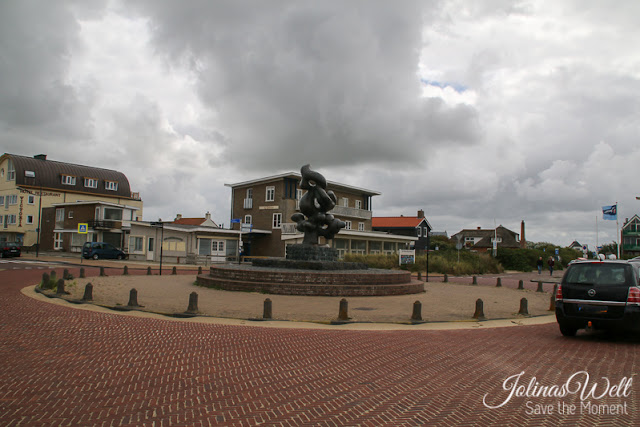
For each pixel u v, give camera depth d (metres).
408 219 69.44
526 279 33.91
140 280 21.52
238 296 15.92
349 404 5.33
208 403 5.28
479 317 12.68
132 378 6.20
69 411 4.93
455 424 4.76
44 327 9.71
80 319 10.82
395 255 38.97
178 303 13.99
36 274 24.38
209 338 8.98
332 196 22.75
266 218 50.00
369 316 12.52
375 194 61.22
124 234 49.25
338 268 20.53
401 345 8.78
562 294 9.84
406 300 16.52
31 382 5.94
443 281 27.98
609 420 4.98
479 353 8.16
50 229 53.78
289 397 5.55
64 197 58.91
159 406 5.14
